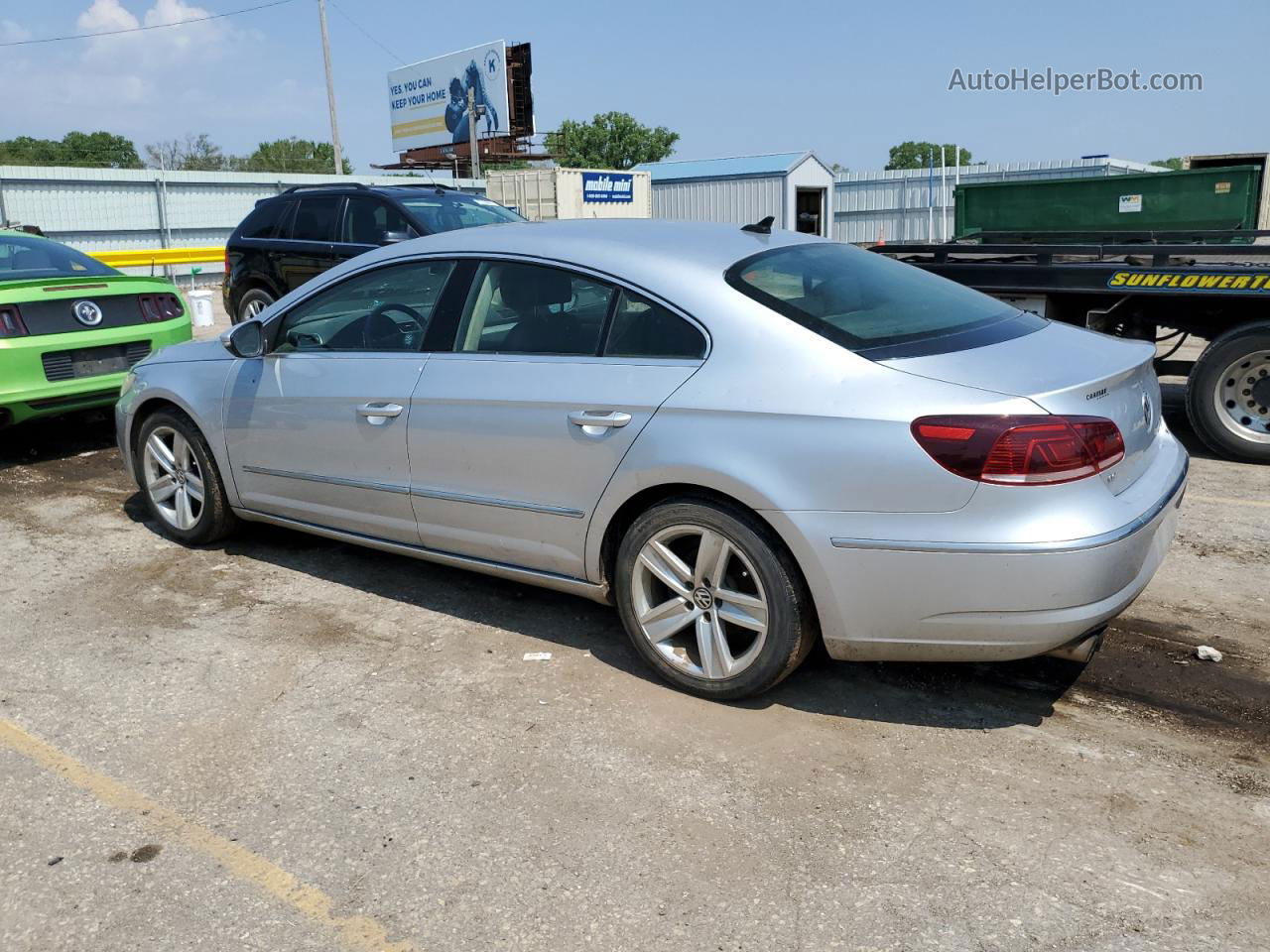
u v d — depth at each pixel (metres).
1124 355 3.50
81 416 8.59
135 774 3.25
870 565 3.18
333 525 4.68
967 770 3.19
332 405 4.46
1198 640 4.04
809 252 3.97
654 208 33.38
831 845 2.84
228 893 2.70
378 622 4.40
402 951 2.48
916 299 3.78
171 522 5.43
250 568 5.06
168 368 5.28
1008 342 3.49
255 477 4.91
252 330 4.72
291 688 3.81
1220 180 8.83
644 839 2.88
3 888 2.73
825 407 3.21
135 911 2.63
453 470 4.08
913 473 3.08
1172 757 3.23
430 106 47.62
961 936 2.48
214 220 32.00
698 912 2.59
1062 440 3.00
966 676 3.79
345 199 10.36
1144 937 2.46
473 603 4.58
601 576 3.83
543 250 3.95
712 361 3.45
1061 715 3.50
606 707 3.62
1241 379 6.73
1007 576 3.03
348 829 2.96
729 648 3.60
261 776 3.23
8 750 3.41
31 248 7.62
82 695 3.78
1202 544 5.12
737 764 3.25
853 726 3.46
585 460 3.68
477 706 3.65
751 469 3.29
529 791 3.12
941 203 32.09
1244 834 2.84
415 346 4.26
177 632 4.33
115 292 7.03
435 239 4.34
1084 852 2.78
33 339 6.55
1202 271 6.67
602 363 3.69
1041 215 9.75
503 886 2.71
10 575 5.02
